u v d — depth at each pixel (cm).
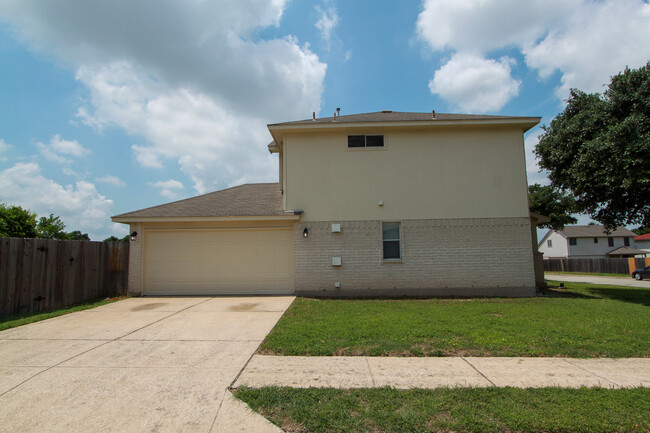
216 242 1220
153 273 1213
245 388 426
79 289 1052
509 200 1214
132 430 337
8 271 841
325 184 1227
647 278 2402
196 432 336
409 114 1465
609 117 1195
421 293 1184
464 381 451
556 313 848
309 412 371
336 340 617
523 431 339
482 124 1213
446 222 1208
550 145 1359
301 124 1208
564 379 457
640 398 398
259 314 852
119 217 1181
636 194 1229
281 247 1215
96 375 467
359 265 1196
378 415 364
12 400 395
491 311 877
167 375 468
